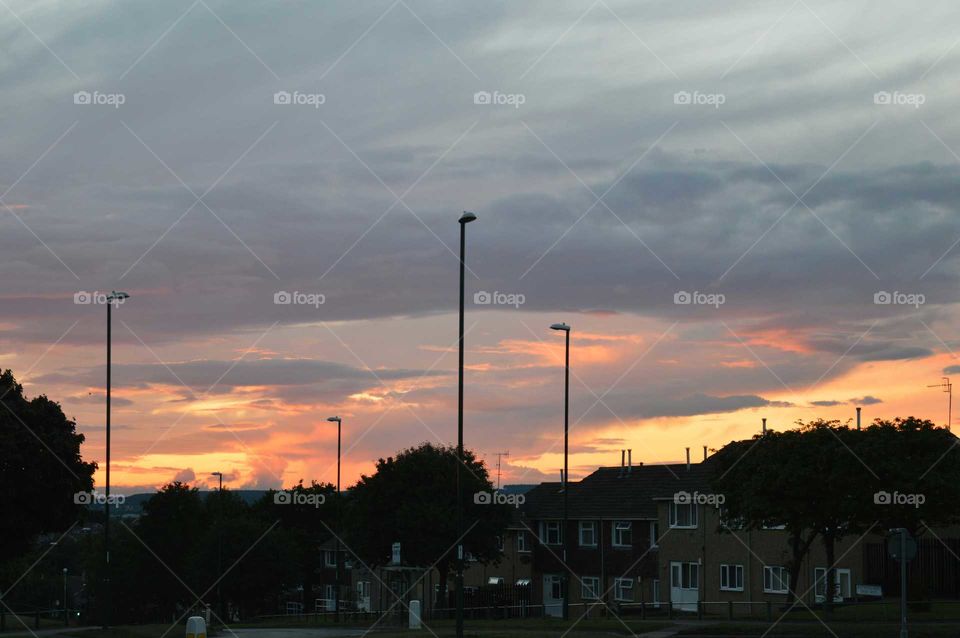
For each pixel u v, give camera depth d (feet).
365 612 214.48
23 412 144.46
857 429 131.13
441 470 214.28
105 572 136.77
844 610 136.05
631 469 225.15
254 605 291.38
